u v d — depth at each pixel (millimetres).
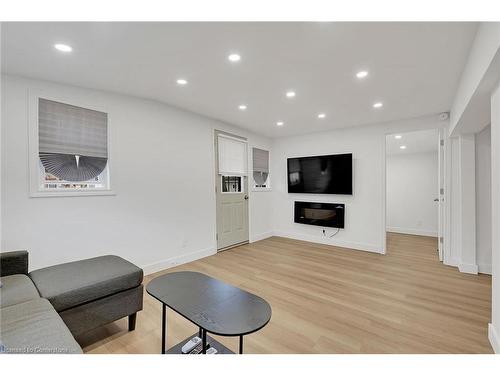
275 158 5238
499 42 1160
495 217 1538
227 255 3758
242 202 4449
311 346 1626
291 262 3412
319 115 3510
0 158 1998
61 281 1537
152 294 1428
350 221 4223
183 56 1896
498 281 1516
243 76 2258
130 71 2139
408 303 2221
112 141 2643
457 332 1773
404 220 5883
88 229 2467
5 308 1220
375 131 3949
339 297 2344
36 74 2127
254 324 1125
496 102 1498
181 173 3330
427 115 3465
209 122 3740
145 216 2930
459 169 3174
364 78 2283
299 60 1958
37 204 2168
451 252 3287
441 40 1668
